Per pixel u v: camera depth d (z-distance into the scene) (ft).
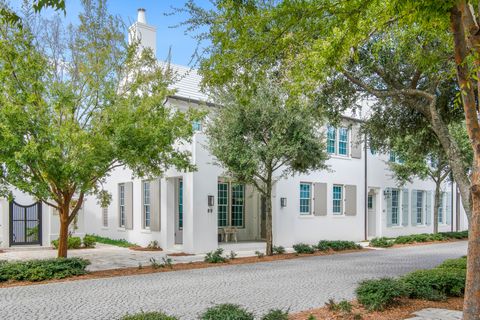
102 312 23.66
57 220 61.41
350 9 18.48
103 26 38.55
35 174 35.47
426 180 85.61
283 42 20.15
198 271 38.68
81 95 36.83
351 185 71.15
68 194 39.50
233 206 64.03
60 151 33.35
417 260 46.44
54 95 35.58
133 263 44.29
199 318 18.94
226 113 44.96
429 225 86.94
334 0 19.57
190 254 51.06
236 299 26.91
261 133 45.34
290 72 27.53
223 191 62.75
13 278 33.09
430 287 25.27
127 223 64.95
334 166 68.13
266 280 33.83
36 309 24.35
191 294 28.45
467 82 15.34
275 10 18.58
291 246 60.34
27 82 35.09
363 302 23.06
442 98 34.94
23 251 55.42
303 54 25.36
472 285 14.96
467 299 15.05
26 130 33.32
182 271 38.70
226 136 44.75
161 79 40.22
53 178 35.19
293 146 43.73
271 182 51.55
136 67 39.99
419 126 38.14
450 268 29.58
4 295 28.14
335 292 29.04
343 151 70.54
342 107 36.86
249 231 65.98
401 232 80.07
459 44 16.30
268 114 43.39
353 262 44.83
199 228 51.80
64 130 32.96
